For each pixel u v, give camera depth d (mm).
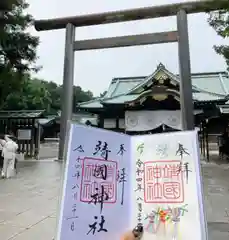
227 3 7988
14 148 9922
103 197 2439
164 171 2457
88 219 2334
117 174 2551
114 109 18438
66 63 8852
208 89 22438
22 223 4238
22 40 15594
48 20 9016
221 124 17734
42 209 5117
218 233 3678
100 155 2529
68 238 2215
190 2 8242
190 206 2273
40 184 8133
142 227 2379
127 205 2492
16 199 6020
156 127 17078
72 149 2430
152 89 16172
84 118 23156
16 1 13711
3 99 17453
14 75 16281
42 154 23922
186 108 7980
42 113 18375
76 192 2352
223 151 17672
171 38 8297
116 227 2396
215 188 7195
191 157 2391
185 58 8133
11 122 18344
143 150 2609
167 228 2299
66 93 8875
